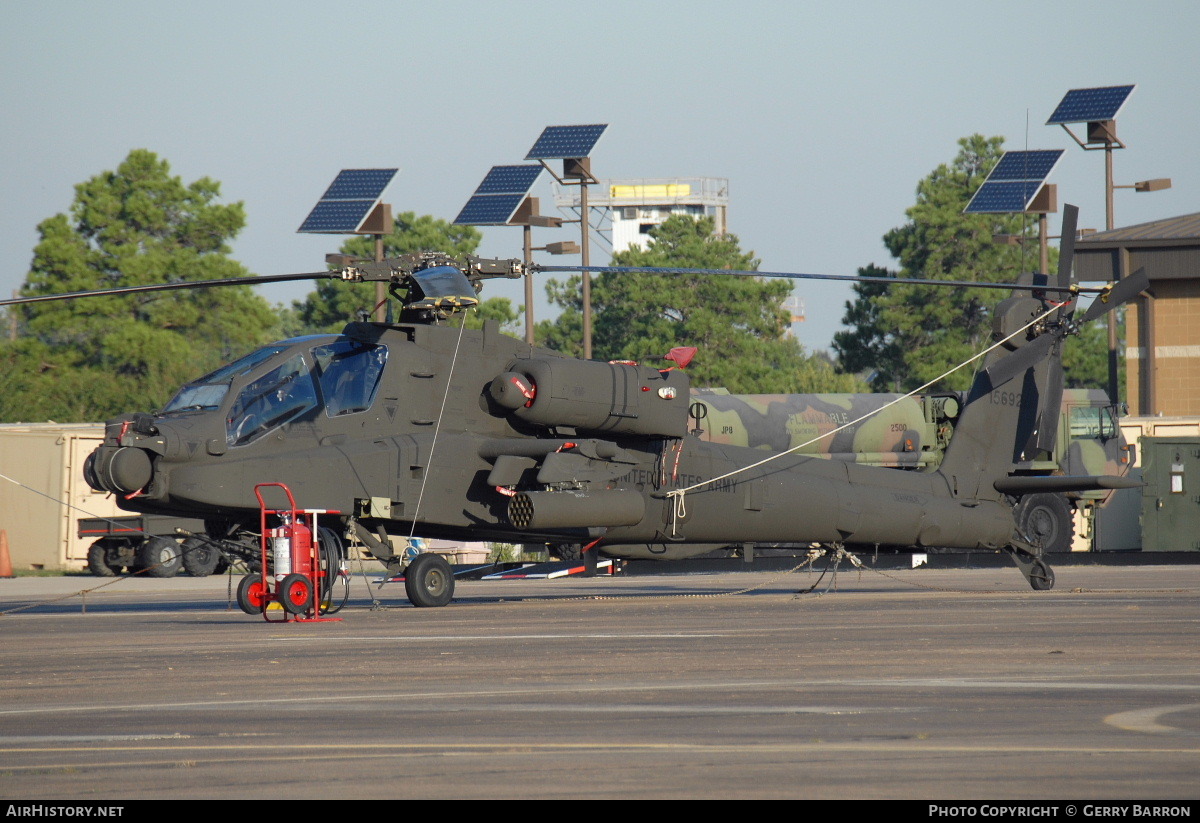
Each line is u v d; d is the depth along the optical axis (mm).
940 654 34031
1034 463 94312
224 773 20078
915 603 52938
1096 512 103438
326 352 50656
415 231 196875
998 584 70688
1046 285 62469
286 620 44969
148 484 47000
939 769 19938
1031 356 60281
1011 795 18312
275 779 19625
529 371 52875
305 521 48344
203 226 186625
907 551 62469
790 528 58875
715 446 58062
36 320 172625
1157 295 134125
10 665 33125
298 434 49188
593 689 28203
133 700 27312
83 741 22781
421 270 50688
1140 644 36250
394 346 51625
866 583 73688
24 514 97875
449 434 52500
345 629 42000
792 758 20797
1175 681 28984
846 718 24359
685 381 56281
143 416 46844
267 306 185375
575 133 115812
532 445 51844
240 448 47906
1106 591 60969
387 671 31312
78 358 174250
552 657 33844
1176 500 97750
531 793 18594
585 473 51906
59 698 27672
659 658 33500
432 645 36781
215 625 44344
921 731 23031
